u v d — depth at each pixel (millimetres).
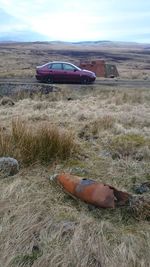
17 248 3301
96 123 8938
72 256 3182
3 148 5676
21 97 18500
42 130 6039
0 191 4426
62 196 4410
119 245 3359
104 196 4145
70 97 18359
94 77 23375
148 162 5840
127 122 9578
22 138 5883
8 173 5051
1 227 3592
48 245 3350
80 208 4152
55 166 5602
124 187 4840
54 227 3637
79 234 3477
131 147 6605
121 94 18516
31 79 25672
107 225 3730
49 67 22922
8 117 10680
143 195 4203
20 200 4207
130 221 3893
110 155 6254
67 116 10961
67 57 113312
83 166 5641
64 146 5977
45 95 18359
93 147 6812
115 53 157125
